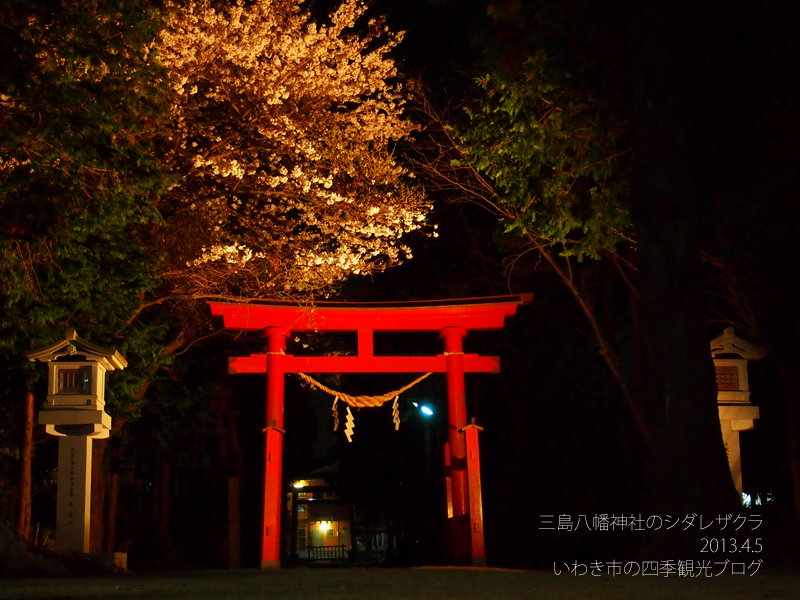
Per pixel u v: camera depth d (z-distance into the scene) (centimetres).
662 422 888
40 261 1336
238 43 1661
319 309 1627
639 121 918
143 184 1223
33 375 1391
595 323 1636
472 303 1653
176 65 1602
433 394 2567
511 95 1313
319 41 1755
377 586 678
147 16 1183
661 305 891
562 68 1221
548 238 1430
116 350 1359
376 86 1794
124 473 2520
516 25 1238
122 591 651
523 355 2181
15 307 1355
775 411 1981
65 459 1306
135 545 2364
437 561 2541
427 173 1788
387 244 1734
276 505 1534
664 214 895
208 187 1661
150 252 1620
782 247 1470
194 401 2125
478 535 1509
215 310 1602
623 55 1209
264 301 1616
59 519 1290
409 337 2395
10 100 1124
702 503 862
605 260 1809
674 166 899
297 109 1753
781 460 1998
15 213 1154
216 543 2591
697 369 879
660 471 887
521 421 2169
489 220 2017
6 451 1605
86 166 1157
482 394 2262
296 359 1625
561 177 1337
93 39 1126
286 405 2978
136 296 1531
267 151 1716
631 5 937
